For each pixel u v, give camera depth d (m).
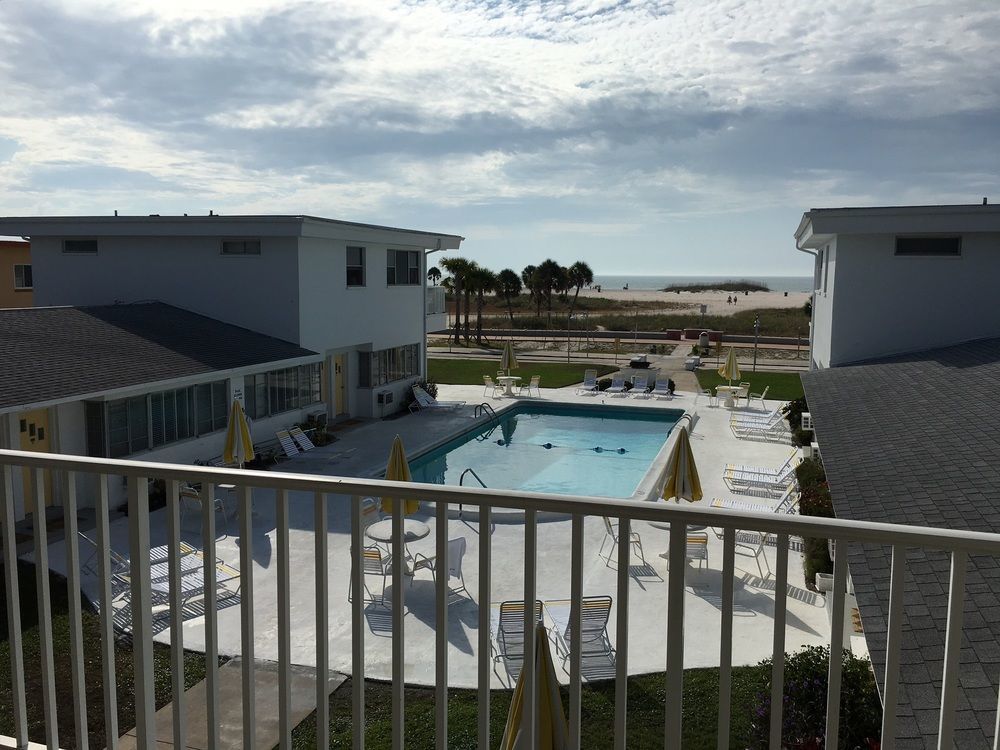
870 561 7.15
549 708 3.95
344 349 26.53
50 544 13.87
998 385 14.41
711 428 25.80
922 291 20.05
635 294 194.00
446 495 2.66
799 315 85.56
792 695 6.81
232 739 7.62
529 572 2.62
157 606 10.61
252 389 21.42
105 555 3.15
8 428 15.02
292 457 21.55
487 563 2.65
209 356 20.00
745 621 10.87
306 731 7.88
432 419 27.83
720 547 13.89
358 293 26.47
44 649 3.33
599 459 23.94
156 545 13.63
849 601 9.88
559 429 28.27
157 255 24.25
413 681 9.16
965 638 5.45
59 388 15.30
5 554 3.39
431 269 56.47
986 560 6.81
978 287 19.66
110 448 16.69
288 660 2.94
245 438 16.69
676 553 2.47
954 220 19.20
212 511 2.98
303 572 12.54
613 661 9.39
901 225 19.50
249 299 23.58
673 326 75.06
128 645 9.74
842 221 19.84
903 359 19.12
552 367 42.84
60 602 11.08
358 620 2.86
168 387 18.14
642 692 8.73
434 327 33.12
